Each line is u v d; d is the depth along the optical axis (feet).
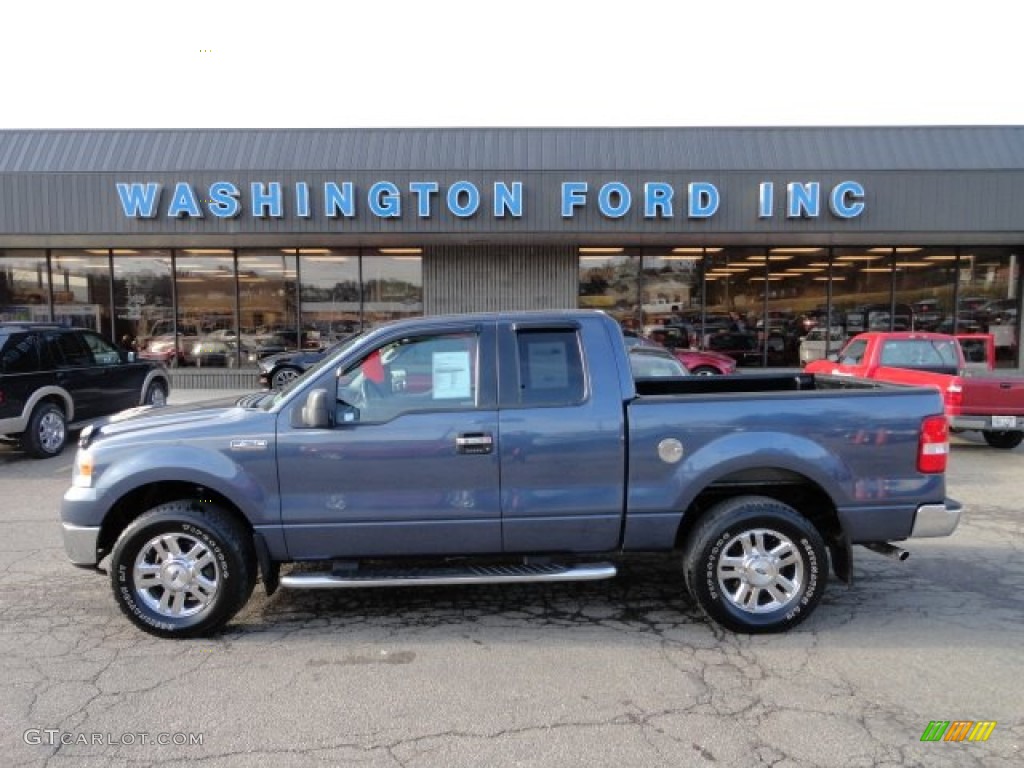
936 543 19.11
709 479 13.32
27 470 29.04
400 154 48.67
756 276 54.44
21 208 45.16
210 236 47.11
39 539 19.81
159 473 13.14
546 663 12.28
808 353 54.80
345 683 11.60
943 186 45.57
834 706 10.84
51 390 31.42
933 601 15.05
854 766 9.36
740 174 45.27
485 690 11.36
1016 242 52.60
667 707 10.82
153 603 13.32
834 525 13.93
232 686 11.52
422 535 13.37
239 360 54.08
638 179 45.21
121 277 53.78
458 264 53.06
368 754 9.64
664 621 14.08
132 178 44.93
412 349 13.67
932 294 54.65
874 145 48.98
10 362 29.84
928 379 32.14
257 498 13.12
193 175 44.93
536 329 13.79
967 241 52.13
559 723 10.39
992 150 49.11
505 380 13.53
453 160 48.52
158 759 9.55
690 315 54.34
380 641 13.21
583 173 45.16
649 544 13.61
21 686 11.55
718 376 18.49
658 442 13.33
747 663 12.24
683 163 48.24
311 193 45.14
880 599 15.16
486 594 15.60
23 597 15.53
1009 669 12.00
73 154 48.49
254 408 14.07
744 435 13.34
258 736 10.10
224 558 13.12
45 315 53.83
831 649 12.77
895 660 12.33
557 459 13.29
